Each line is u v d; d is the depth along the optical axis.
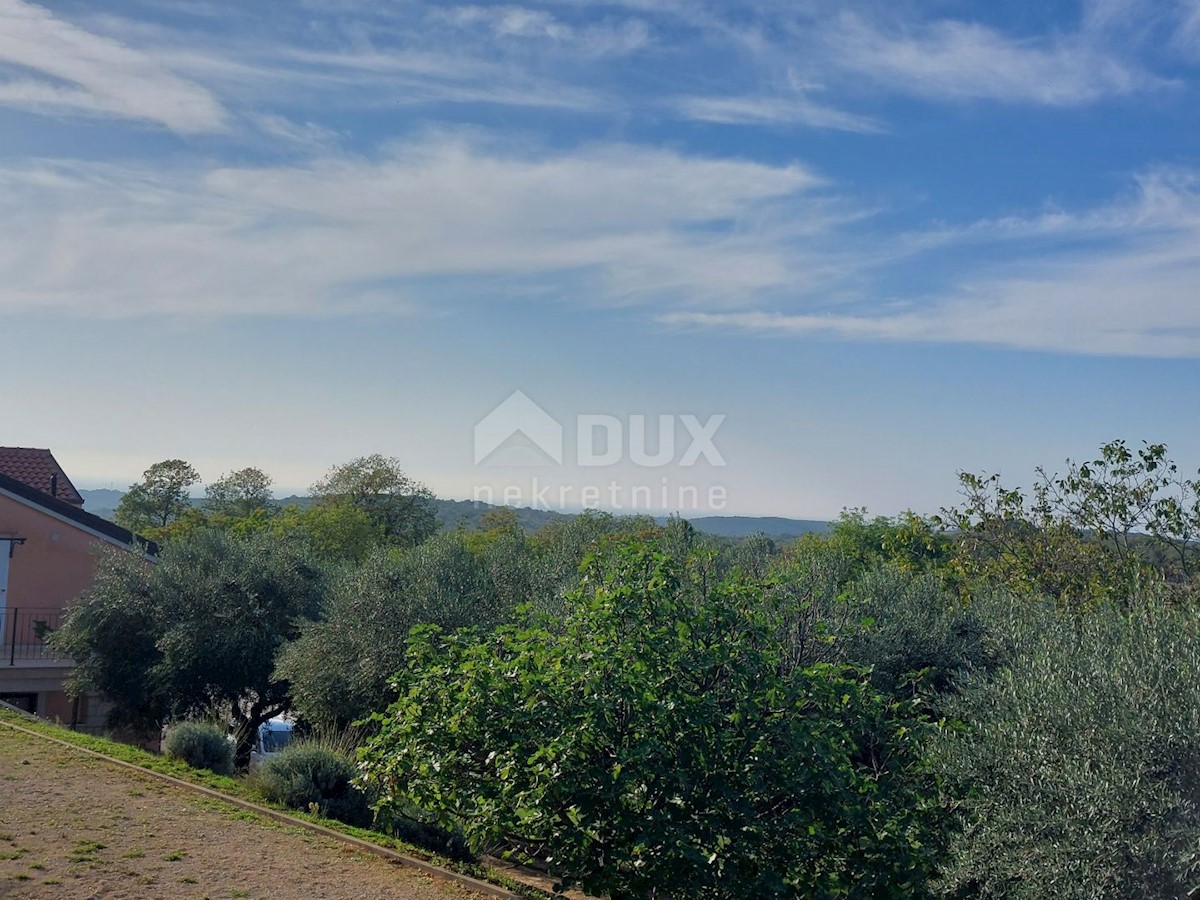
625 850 7.55
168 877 7.86
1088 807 7.66
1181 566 17.03
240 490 70.94
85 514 23.88
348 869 8.59
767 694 7.80
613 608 8.03
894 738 8.93
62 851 8.23
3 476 23.05
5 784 10.23
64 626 19.17
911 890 7.93
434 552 17.06
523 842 8.70
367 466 59.91
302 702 16.28
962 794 8.62
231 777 12.17
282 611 19.31
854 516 38.69
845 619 12.25
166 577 19.27
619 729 7.73
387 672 15.20
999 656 13.04
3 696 20.12
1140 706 8.09
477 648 8.33
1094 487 18.36
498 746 7.77
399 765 8.11
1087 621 11.60
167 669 18.17
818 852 7.93
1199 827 7.38
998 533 18.89
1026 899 7.76
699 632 8.08
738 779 7.67
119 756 12.06
